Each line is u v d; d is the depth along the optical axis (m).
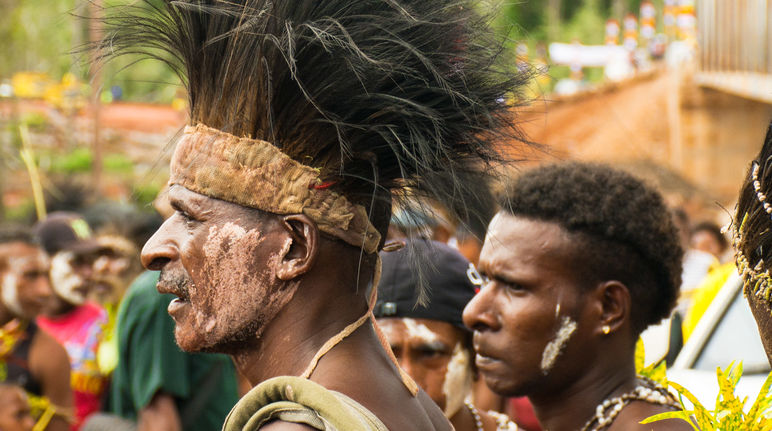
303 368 3.29
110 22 3.86
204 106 3.46
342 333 3.32
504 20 4.02
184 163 3.40
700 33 37.59
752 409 3.91
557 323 4.74
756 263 3.30
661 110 38.91
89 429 8.04
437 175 3.55
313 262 3.29
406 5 3.56
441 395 5.69
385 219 3.53
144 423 7.77
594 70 66.56
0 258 8.81
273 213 3.31
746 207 3.39
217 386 8.01
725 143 37.81
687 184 23.91
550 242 4.74
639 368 5.41
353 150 3.37
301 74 3.35
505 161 3.71
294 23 3.38
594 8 74.81
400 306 5.61
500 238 4.86
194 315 3.37
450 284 5.70
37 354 8.81
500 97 3.74
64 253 10.09
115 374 8.29
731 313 10.17
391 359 3.52
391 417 3.18
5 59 37.41
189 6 3.48
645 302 4.84
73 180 17.36
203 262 3.34
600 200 4.74
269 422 3.15
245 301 3.32
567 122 34.06
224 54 3.44
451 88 3.53
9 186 34.50
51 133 38.88
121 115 41.56
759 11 26.67
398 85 3.41
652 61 58.03
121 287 10.74
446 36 3.63
